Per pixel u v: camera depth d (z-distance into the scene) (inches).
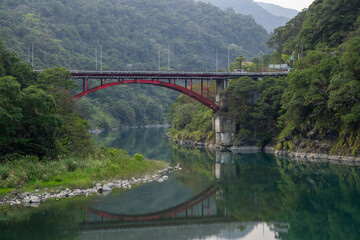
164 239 1059.3
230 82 3361.2
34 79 2274.9
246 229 1149.1
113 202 1354.6
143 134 5708.7
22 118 1619.1
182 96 5433.1
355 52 2171.5
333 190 1603.1
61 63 7007.9
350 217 1248.8
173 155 2989.7
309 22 3821.4
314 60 2763.3
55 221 1152.8
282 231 1131.3
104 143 4001.0
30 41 6668.3
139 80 3164.4
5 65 2034.9
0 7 7618.1
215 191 1620.3
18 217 1173.7
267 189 1656.0
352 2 3265.3
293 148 2817.4
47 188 1429.6
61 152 1790.1
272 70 4261.8
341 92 2176.4
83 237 1051.3
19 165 1513.3
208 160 2652.6
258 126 3336.6
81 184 1492.4
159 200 1416.1
